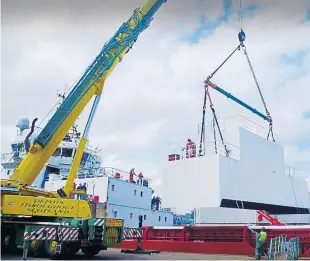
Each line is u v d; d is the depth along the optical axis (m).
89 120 15.30
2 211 12.49
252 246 15.89
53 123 14.37
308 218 27.36
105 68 15.44
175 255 15.40
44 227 12.35
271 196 29.67
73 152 27.72
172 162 28.25
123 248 19.16
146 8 16.83
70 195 15.32
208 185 25.41
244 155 27.59
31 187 14.15
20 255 13.55
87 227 13.02
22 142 25.94
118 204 24.08
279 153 32.19
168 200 27.52
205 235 17.81
